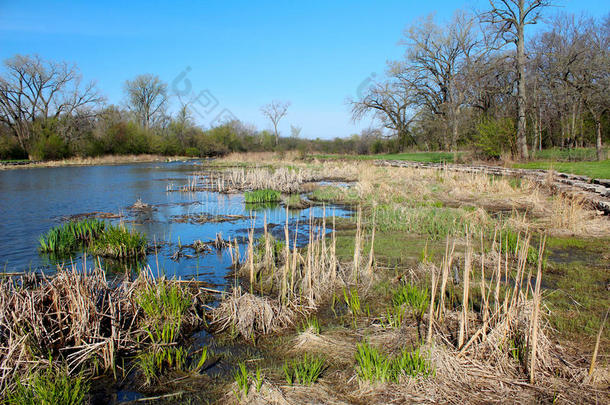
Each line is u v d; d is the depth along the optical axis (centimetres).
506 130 2253
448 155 3219
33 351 380
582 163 1894
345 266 654
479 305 495
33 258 774
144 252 793
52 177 2552
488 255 687
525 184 1441
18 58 4619
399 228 934
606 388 327
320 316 495
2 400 323
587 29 2531
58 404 316
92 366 393
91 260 760
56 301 432
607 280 570
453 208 1123
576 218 889
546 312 468
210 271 681
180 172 2988
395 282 594
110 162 4406
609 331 418
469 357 371
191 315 486
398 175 2044
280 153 4159
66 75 4828
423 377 344
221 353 414
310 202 1429
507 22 2438
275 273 618
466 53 3522
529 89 2330
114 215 1208
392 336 423
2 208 1341
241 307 475
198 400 337
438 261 679
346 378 357
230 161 3922
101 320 444
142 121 5716
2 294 415
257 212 1272
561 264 644
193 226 1059
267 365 387
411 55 4150
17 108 4747
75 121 4931
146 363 383
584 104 2134
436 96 4222
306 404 320
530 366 351
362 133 5191
